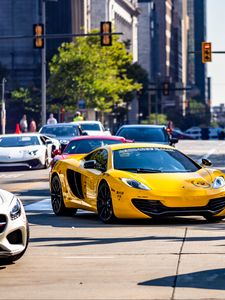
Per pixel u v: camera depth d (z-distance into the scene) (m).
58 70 92.94
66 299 10.17
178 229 16.47
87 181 18.38
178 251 13.59
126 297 10.17
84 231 16.36
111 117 125.06
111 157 18.11
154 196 16.94
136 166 17.84
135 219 18.23
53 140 41.56
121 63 96.25
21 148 39.16
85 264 12.58
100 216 17.83
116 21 151.88
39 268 12.31
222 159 48.00
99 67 93.25
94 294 10.41
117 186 17.23
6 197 12.62
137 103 167.38
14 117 104.56
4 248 12.20
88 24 126.81
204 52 55.66
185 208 17.03
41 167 39.34
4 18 114.38
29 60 113.75
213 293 10.31
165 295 10.23
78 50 93.56
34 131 66.81
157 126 37.19
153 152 18.31
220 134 122.31
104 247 14.20
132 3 175.38
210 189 17.28
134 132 36.56
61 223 17.91
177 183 17.17
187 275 11.50
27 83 113.12
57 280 11.39
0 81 110.50
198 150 62.31
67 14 115.00
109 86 93.19
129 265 12.40
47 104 99.69
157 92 175.50
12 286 11.04
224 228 16.61
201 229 16.45
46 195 25.42
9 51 113.94
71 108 93.44
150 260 12.79
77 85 92.38
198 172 17.81
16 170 38.91
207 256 13.05
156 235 15.59
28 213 20.27
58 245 14.49
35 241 15.03
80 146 25.61
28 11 114.12
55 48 113.31
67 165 19.23
